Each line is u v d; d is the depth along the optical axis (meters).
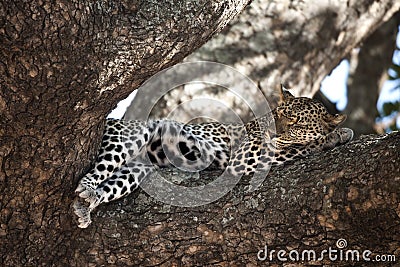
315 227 8.79
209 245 9.15
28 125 8.20
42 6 7.46
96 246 9.23
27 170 8.53
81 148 8.74
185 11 8.27
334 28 14.55
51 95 8.00
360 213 8.48
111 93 8.34
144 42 8.12
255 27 14.29
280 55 14.12
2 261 9.12
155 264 9.25
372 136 9.11
